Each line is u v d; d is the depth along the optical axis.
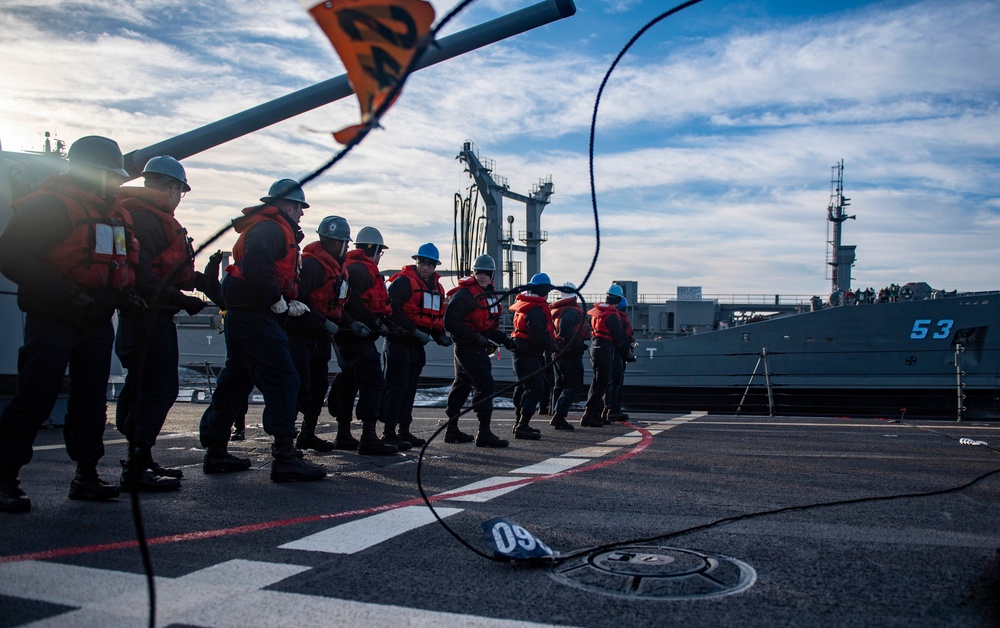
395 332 6.47
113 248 3.62
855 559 2.63
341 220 5.83
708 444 6.61
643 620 2.01
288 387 4.62
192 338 20.55
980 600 2.17
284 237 4.64
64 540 2.94
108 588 2.29
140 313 3.80
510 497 3.96
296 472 4.58
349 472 5.00
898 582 2.36
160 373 4.23
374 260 6.50
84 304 3.37
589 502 3.79
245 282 4.61
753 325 16.20
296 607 2.12
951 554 2.71
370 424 6.03
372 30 1.26
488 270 7.19
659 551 2.76
